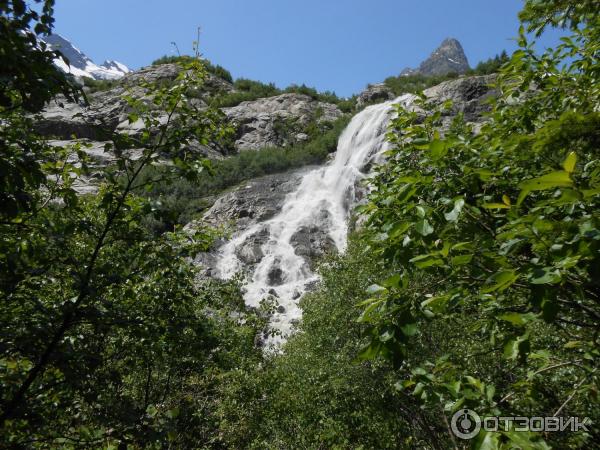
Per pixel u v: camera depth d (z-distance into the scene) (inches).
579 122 90.9
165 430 136.9
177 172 161.8
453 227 98.6
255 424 415.5
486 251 86.7
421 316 87.7
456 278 96.7
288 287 1075.3
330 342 405.7
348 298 394.6
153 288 200.7
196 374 387.2
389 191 136.1
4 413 121.3
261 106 2119.8
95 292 138.8
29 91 112.5
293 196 1419.8
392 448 345.1
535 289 71.9
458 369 107.6
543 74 154.3
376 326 86.4
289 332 883.4
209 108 175.6
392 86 2142.0
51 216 163.2
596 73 148.6
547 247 75.2
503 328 124.0
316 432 395.9
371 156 1387.8
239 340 451.5
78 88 121.4
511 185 120.8
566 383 169.8
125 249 187.6
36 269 132.1
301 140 1904.5
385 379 326.0
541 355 104.8
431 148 101.6
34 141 149.6
